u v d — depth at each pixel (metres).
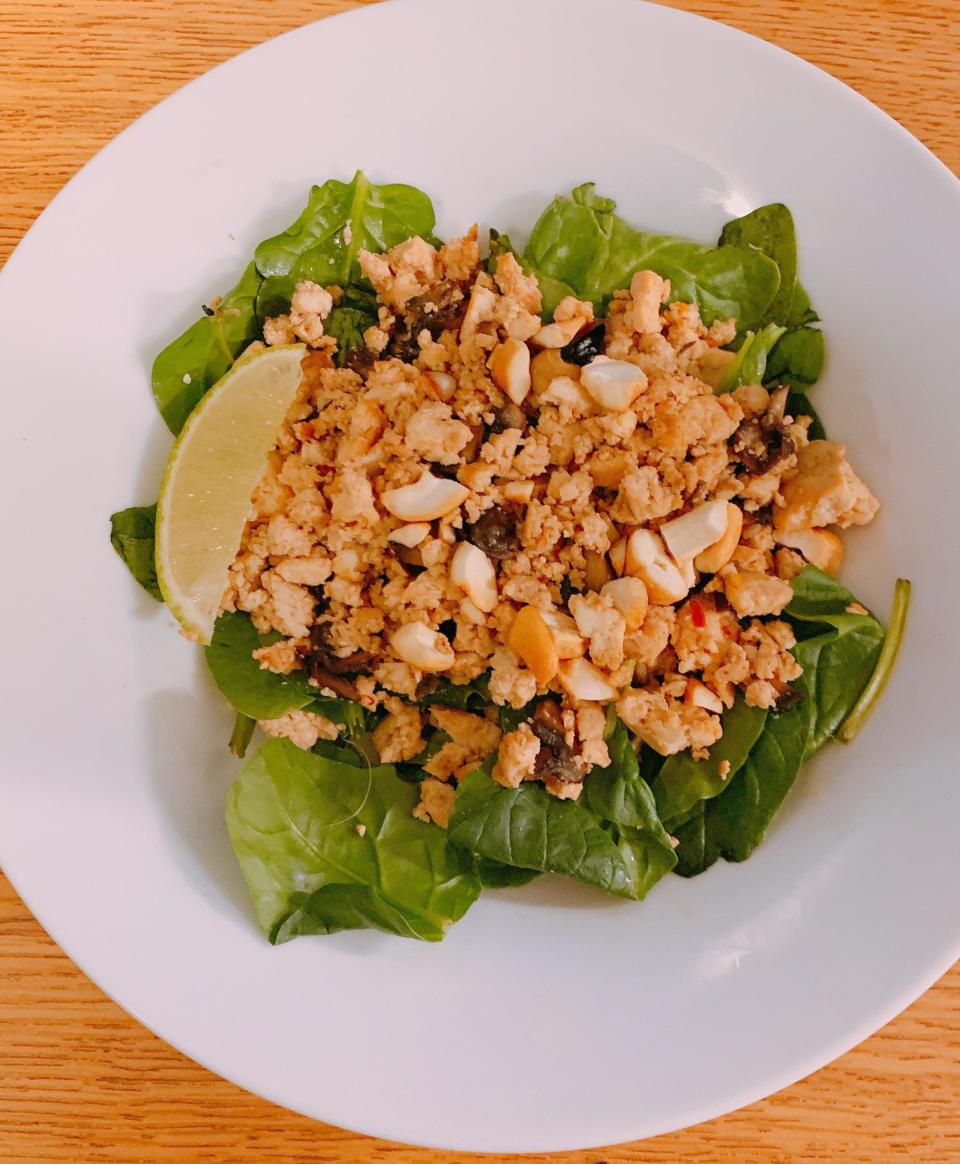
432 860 0.29
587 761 0.29
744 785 0.29
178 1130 0.31
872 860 0.28
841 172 0.29
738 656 0.29
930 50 0.33
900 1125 0.31
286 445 0.30
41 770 0.28
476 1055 0.27
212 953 0.28
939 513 0.28
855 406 0.30
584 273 0.30
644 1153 0.31
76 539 0.28
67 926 0.27
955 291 0.28
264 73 0.29
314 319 0.30
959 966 0.31
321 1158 0.31
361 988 0.28
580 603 0.29
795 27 0.33
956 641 0.28
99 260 0.28
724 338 0.30
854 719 0.29
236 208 0.29
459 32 0.29
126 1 0.33
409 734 0.30
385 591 0.30
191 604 0.29
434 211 0.30
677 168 0.30
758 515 0.30
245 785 0.29
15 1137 0.31
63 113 0.32
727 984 0.28
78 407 0.28
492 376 0.30
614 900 0.29
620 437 0.29
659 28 0.29
